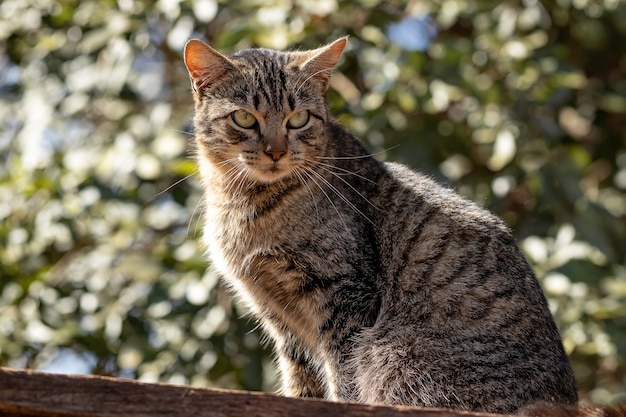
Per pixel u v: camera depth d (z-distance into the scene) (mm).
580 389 10750
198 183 9938
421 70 10523
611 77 12555
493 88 10375
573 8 11367
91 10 11031
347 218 7488
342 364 7227
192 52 7949
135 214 10391
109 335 10000
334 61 8125
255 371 9727
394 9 10992
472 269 7145
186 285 9766
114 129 10984
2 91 12219
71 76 10812
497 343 6871
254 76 7828
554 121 10977
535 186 10445
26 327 10172
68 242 10586
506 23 10648
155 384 4832
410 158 10445
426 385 6820
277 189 7664
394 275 7309
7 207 10656
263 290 7785
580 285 9797
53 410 4758
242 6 10383
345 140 8172
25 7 11500
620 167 12250
